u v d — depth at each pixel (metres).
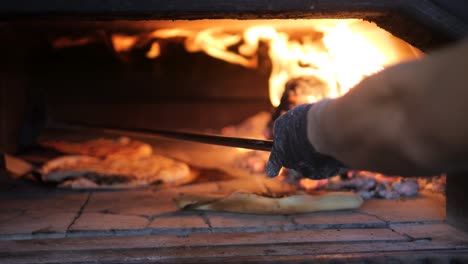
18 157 3.86
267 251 1.95
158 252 1.95
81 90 5.31
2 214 2.46
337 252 1.94
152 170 3.34
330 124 0.54
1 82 4.00
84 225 2.25
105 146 4.13
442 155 0.41
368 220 2.34
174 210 2.54
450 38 1.92
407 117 0.43
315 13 1.91
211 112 5.44
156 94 5.40
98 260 1.86
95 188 3.06
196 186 3.15
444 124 0.39
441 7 1.90
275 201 2.41
